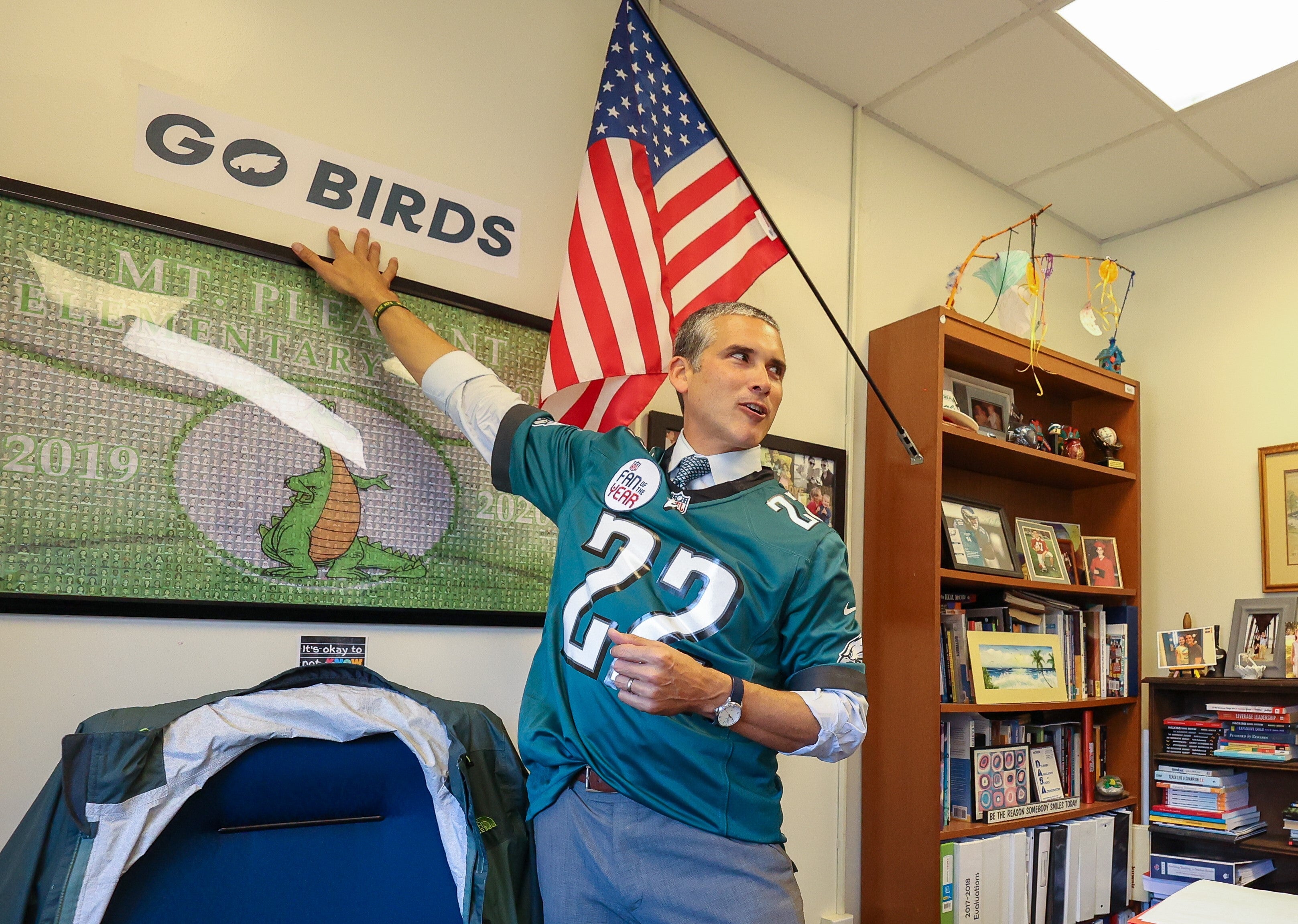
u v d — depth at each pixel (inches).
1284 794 111.7
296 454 62.1
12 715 51.7
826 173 103.9
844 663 48.8
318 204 65.6
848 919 92.3
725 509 51.7
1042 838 99.7
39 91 55.7
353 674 57.1
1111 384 121.5
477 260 73.5
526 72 78.6
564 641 52.0
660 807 47.0
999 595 107.4
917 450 85.2
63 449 53.9
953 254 118.4
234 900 45.0
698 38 93.0
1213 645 111.9
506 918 50.3
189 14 61.6
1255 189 125.9
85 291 55.4
